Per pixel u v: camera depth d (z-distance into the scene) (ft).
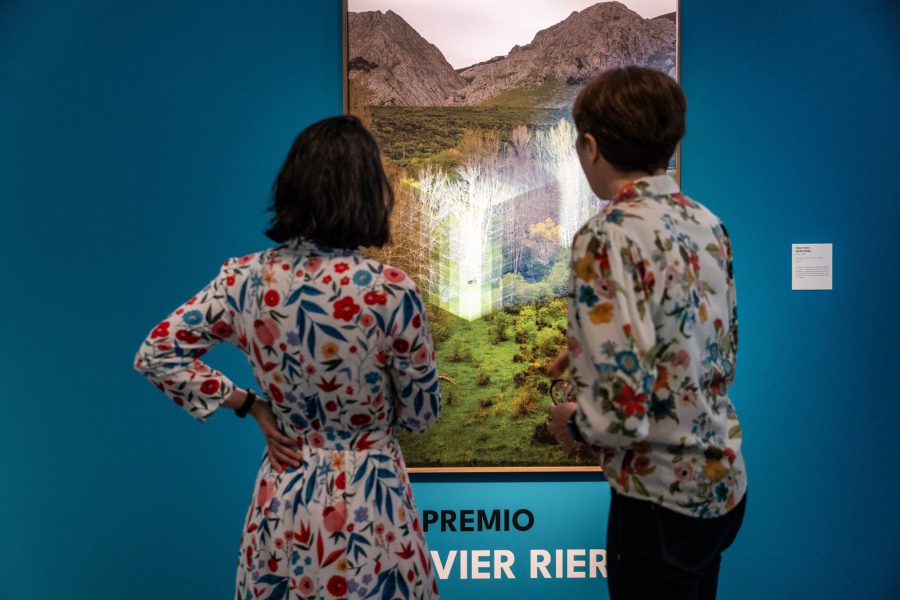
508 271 8.05
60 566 8.19
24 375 8.11
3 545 8.14
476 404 8.05
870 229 8.19
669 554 4.17
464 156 8.02
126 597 8.22
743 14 8.07
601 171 4.50
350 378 4.49
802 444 8.29
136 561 8.21
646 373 3.79
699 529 4.19
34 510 8.15
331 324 4.42
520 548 8.25
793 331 8.25
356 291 4.45
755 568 8.35
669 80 4.33
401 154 8.00
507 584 8.26
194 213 8.11
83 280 8.10
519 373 8.05
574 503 8.22
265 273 4.54
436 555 8.23
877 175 8.16
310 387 4.50
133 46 8.00
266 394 4.67
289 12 8.00
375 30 7.95
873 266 8.21
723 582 8.38
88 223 8.08
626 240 3.94
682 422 4.09
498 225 8.04
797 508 8.32
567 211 8.05
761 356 8.26
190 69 8.02
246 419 8.18
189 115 8.05
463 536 8.24
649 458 4.15
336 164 4.50
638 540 4.25
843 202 8.18
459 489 8.21
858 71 8.11
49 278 8.08
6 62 7.97
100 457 8.16
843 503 8.31
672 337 4.03
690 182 8.16
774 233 8.19
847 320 8.24
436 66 8.00
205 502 8.20
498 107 8.04
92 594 8.21
